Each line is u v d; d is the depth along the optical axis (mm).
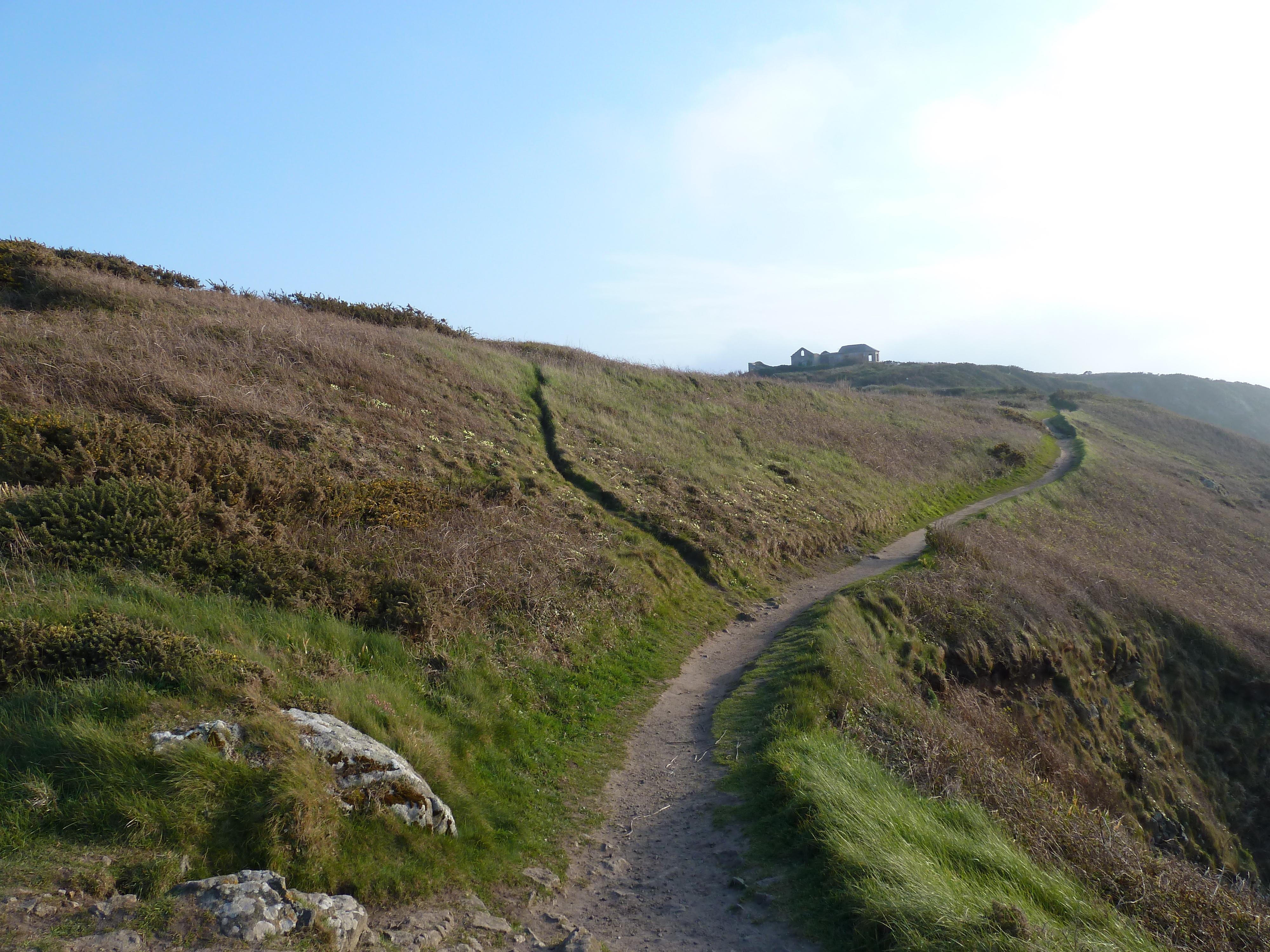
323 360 18594
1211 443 62969
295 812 4836
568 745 8680
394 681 7887
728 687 11195
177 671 5727
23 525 7777
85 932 3611
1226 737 19359
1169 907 6367
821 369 115562
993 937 4590
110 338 15578
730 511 19438
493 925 5172
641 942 5258
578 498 17141
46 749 4719
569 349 32500
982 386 92625
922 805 7090
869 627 14422
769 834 6629
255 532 9516
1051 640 17016
